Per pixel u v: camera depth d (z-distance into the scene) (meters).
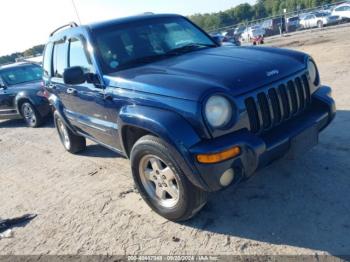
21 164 6.39
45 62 6.04
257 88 3.32
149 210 3.99
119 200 4.34
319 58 10.98
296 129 3.45
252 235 3.28
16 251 3.69
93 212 4.16
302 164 4.30
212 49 4.41
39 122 8.86
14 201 4.87
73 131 5.73
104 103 4.11
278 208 3.58
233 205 3.77
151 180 3.71
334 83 7.68
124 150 3.96
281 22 28.64
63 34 5.19
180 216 3.50
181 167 3.16
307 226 3.25
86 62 4.48
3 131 9.41
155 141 3.30
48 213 4.34
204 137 3.06
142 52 4.36
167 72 3.62
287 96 3.55
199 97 3.05
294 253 2.97
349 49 11.44
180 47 4.58
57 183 5.20
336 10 26.20
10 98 9.18
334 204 3.48
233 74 3.36
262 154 3.17
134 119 3.45
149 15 4.97
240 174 3.15
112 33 4.48
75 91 4.80
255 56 3.84
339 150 4.51
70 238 3.74
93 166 5.58
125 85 3.74
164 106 3.28
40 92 8.73
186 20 5.20
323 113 3.75
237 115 3.15
